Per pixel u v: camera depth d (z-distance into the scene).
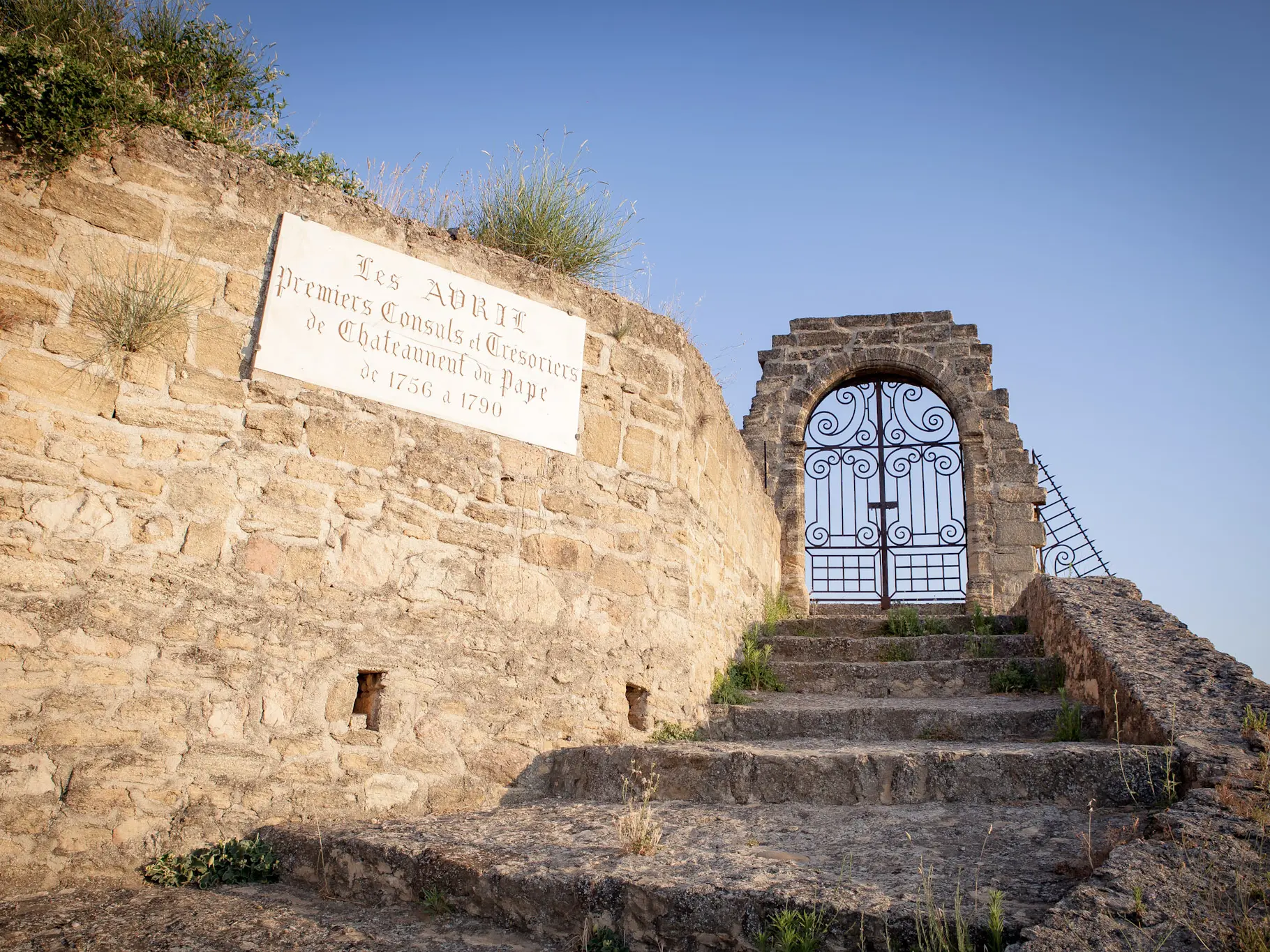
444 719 4.87
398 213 5.84
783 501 11.18
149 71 5.16
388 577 4.84
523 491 5.39
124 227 4.41
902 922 2.71
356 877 3.83
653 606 5.83
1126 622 6.00
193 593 4.29
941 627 8.24
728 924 2.93
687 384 6.39
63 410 4.12
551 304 5.73
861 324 11.79
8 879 3.68
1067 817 3.76
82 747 3.92
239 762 4.27
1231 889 2.66
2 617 3.85
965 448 11.04
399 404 5.04
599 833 3.95
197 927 3.36
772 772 4.39
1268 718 4.21
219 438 4.48
